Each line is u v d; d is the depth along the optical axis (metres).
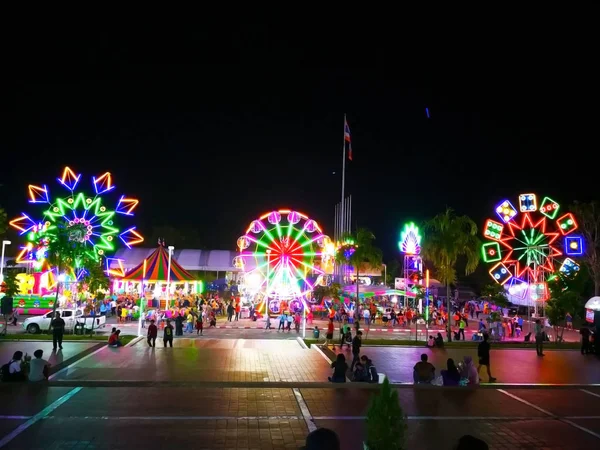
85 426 11.05
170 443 10.00
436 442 10.41
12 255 69.00
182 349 23.61
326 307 47.28
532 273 45.91
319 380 16.52
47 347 22.86
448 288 31.31
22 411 12.24
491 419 12.41
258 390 15.22
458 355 23.80
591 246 45.16
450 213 32.25
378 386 15.81
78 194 41.12
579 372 19.53
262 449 9.77
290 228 43.00
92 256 33.91
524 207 46.81
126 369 17.97
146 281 37.28
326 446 3.64
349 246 33.62
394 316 42.31
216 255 70.12
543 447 10.27
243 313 45.75
